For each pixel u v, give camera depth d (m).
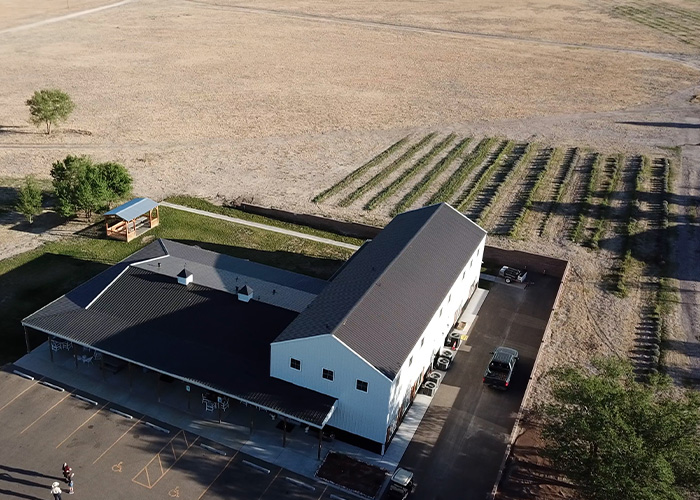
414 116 108.19
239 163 85.94
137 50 146.38
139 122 100.06
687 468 32.56
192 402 43.44
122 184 68.88
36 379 44.53
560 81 131.75
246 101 112.69
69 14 183.38
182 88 119.00
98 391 43.88
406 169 86.19
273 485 37.50
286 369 40.44
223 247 64.19
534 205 77.12
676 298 59.06
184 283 47.00
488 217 73.75
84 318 45.56
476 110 112.44
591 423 34.09
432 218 54.12
